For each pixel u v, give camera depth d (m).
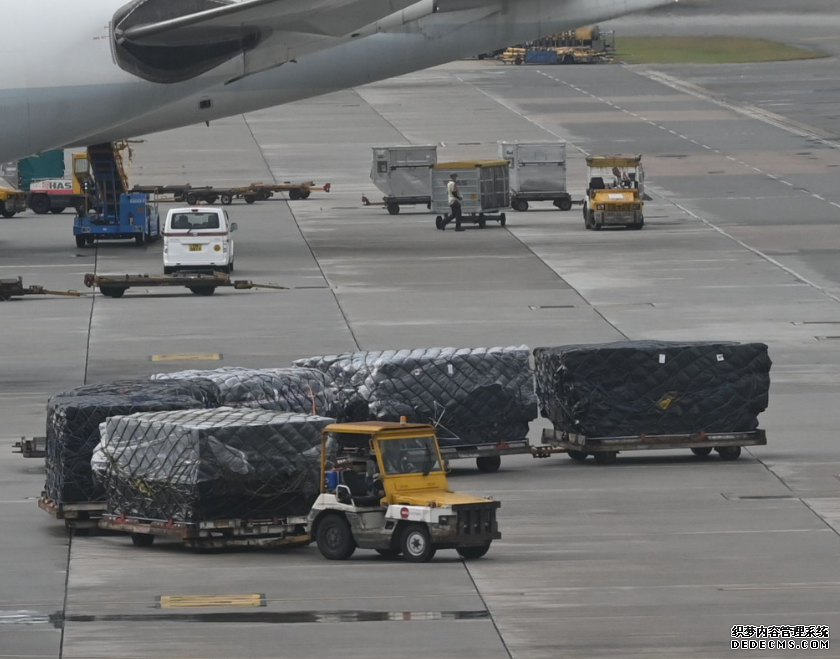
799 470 132.25
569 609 90.69
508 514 117.12
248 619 88.69
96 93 178.12
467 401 134.50
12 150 177.62
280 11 193.88
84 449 111.12
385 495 102.88
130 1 178.00
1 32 173.50
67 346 188.50
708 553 104.25
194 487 104.12
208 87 194.38
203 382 127.50
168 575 99.25
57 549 106.69
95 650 83.00
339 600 92.81
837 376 172.12
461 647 83.38
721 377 137.62
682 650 82.88
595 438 136.25
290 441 106.94
